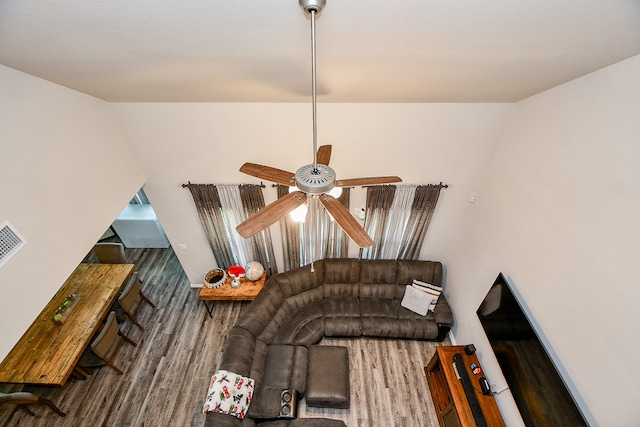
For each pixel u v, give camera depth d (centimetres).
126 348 455
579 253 240
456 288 450
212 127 366
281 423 338
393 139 378
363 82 245
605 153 220
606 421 211
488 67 203
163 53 171
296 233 464
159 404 393
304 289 466
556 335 258
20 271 222
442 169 402
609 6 113
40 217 240
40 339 363
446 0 115
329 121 363
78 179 284
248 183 416
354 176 411
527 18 128
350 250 497
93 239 302
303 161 394
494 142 375
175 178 413
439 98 320
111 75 221
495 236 361
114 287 428
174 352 452
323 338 465
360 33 147
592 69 221
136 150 382
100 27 133
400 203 436
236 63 193
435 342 461
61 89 260
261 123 363
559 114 268
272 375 380
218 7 119
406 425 371
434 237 482
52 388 403
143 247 650
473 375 348
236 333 382
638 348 192
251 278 477
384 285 482
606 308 214
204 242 495
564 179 260
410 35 150
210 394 323
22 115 223
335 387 365
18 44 152
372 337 462
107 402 394
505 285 317
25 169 227
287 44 161
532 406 263
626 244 202
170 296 539
